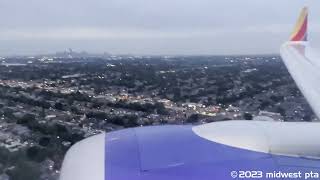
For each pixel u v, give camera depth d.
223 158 6.23
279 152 6.39
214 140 6.54
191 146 6.45
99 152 6.48
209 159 6.22
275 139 6.51
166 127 7.29
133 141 6.69
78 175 6.11
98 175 6.07
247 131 6.75
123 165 6.20
